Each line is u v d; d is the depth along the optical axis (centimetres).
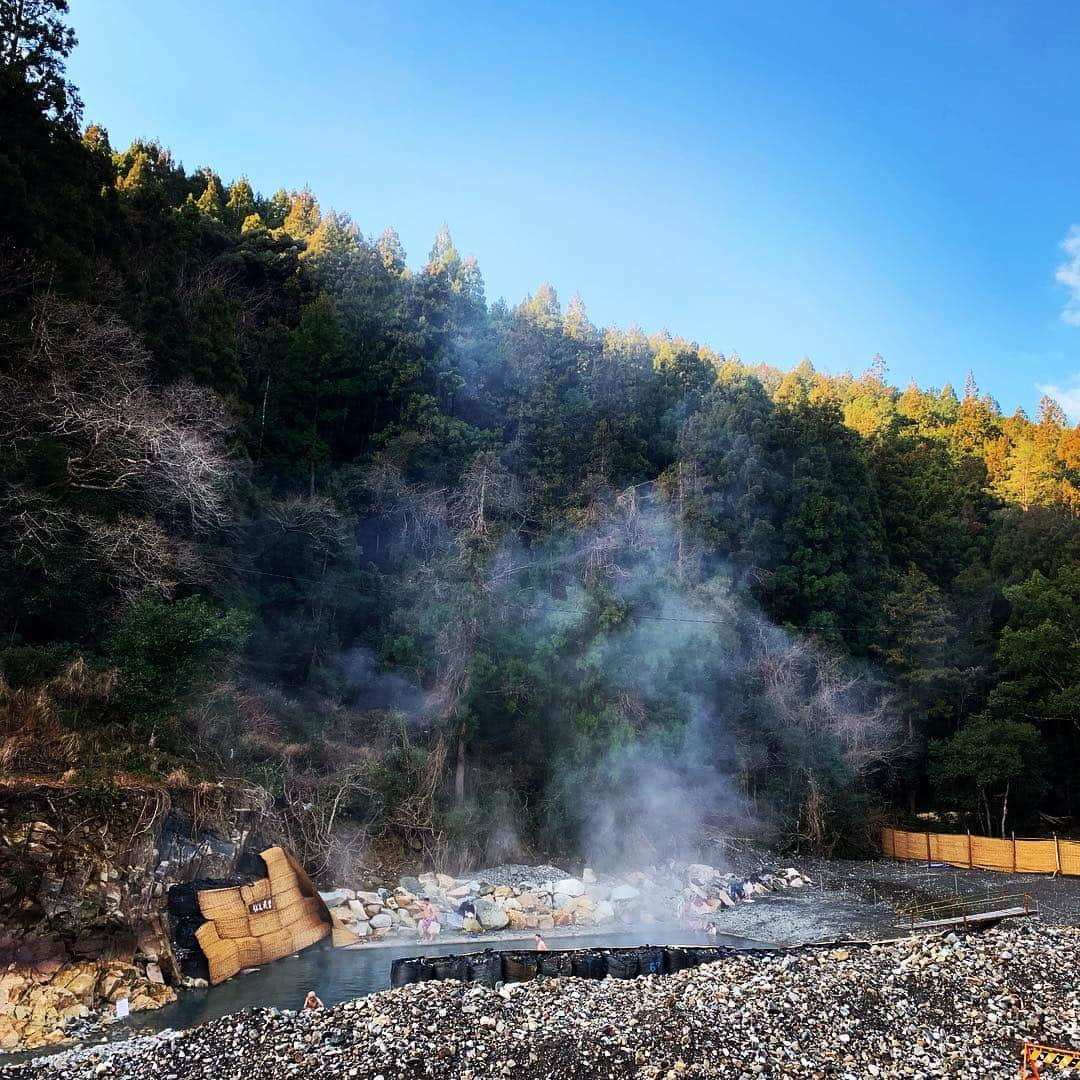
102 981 2031
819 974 1906
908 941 2241
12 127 3347
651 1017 1653
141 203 5016
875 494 7069
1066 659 5400
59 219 3541
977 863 4641
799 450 6512
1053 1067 1499
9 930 1948
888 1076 1457
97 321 3378
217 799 2666
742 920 3312
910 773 5553
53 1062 1570
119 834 2272
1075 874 4312
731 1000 1747
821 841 4812
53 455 3011
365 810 3503
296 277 6538
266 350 5609
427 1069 1440
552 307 8669
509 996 1791
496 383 6806
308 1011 1728
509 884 3466
